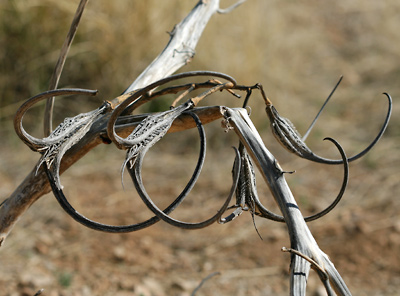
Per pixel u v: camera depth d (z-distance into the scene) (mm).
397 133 5324
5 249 3678
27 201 1372
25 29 4828
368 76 6438
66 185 4367
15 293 3275
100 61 4871
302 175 4762
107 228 1075
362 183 4641
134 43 4867
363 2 8141
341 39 7223
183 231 4020
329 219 4180
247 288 3482
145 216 4094
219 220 1027
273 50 5473
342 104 5836
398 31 7344
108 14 4844
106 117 1247
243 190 1114
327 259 994
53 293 3285
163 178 4570
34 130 4738
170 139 5012
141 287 3393
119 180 4496
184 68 4836
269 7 5672
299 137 1175
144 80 1552
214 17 5023
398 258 3732
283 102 5348
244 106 1171
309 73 6336
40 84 4871
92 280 3447
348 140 5223
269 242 3910
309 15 7629
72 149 1237
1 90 4828
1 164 4496
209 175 4633
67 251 3715
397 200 4387
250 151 1068
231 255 3781
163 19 4922
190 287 3453
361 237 3939
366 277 3564
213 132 5004
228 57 5039
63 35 4859
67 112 4859
